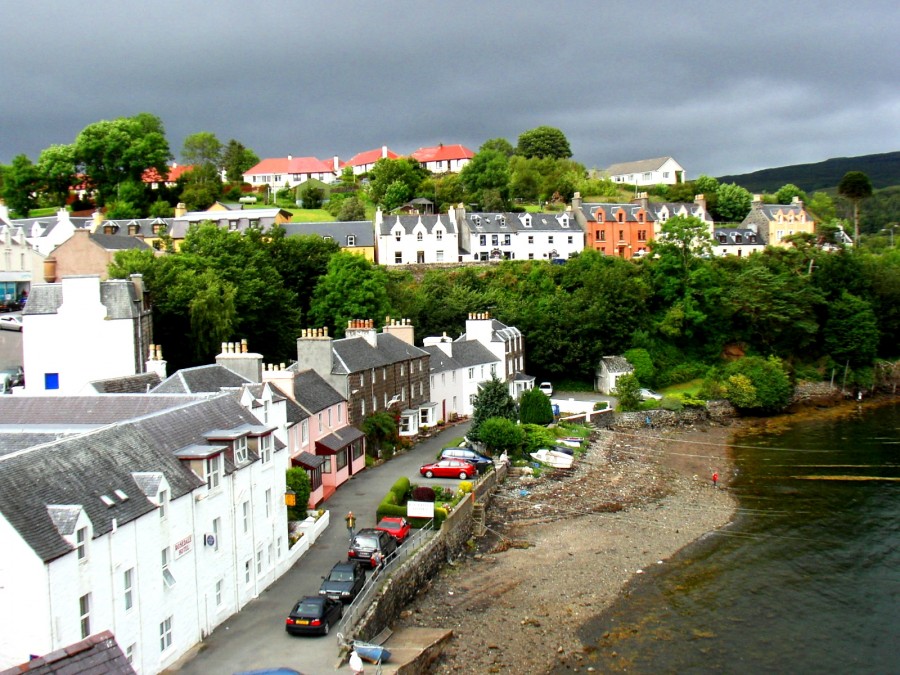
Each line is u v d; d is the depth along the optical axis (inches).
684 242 4936.0
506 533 2389.3
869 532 2421.3
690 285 4837.6
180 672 1376.7
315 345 2815.0
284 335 3708.2
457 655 1668.3
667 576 2096.5
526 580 2053.4
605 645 1732.3
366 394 2965.1
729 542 2342.5
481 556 2212.1
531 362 4419.3
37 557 1089.4
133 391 2262.6
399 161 7224.4
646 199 6190.9
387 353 3228.3
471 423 3289.9
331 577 1710.1
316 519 2149.4
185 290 3149.6
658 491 2837.1
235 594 1651.1
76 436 1366.9
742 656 1694.1
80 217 5949.8
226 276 3476.9
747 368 4269.2
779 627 1822.1
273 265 4101.9
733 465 3218.5
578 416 3663.9
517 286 5054.1
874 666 1657.2
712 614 1883.6
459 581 2037.4
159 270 3196.4
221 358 2402.8
